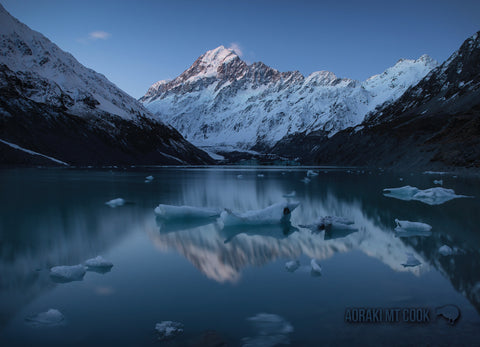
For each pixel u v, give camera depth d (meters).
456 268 7.99
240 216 13.56
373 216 15.27
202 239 11.26
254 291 6.77
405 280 7.25
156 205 19.78
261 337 4.99
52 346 4.82
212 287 7.02
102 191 27.77
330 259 8.90
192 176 53.69
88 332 5.20
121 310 5.97
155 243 10.80
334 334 5.05
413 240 10.76
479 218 14.38
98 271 8.06
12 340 4.99
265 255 9.40
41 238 11.49
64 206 19.22
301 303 6.17
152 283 7.26
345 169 77.81
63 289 6.95
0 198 22.89
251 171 78.50
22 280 7.51
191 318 5.62
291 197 23.28
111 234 12.08
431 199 20.83
